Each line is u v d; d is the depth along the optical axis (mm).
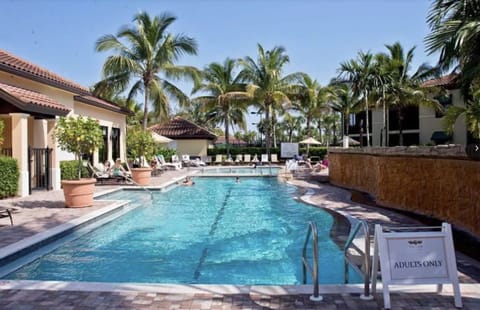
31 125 15367
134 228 9586
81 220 8930
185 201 14305
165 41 24500
